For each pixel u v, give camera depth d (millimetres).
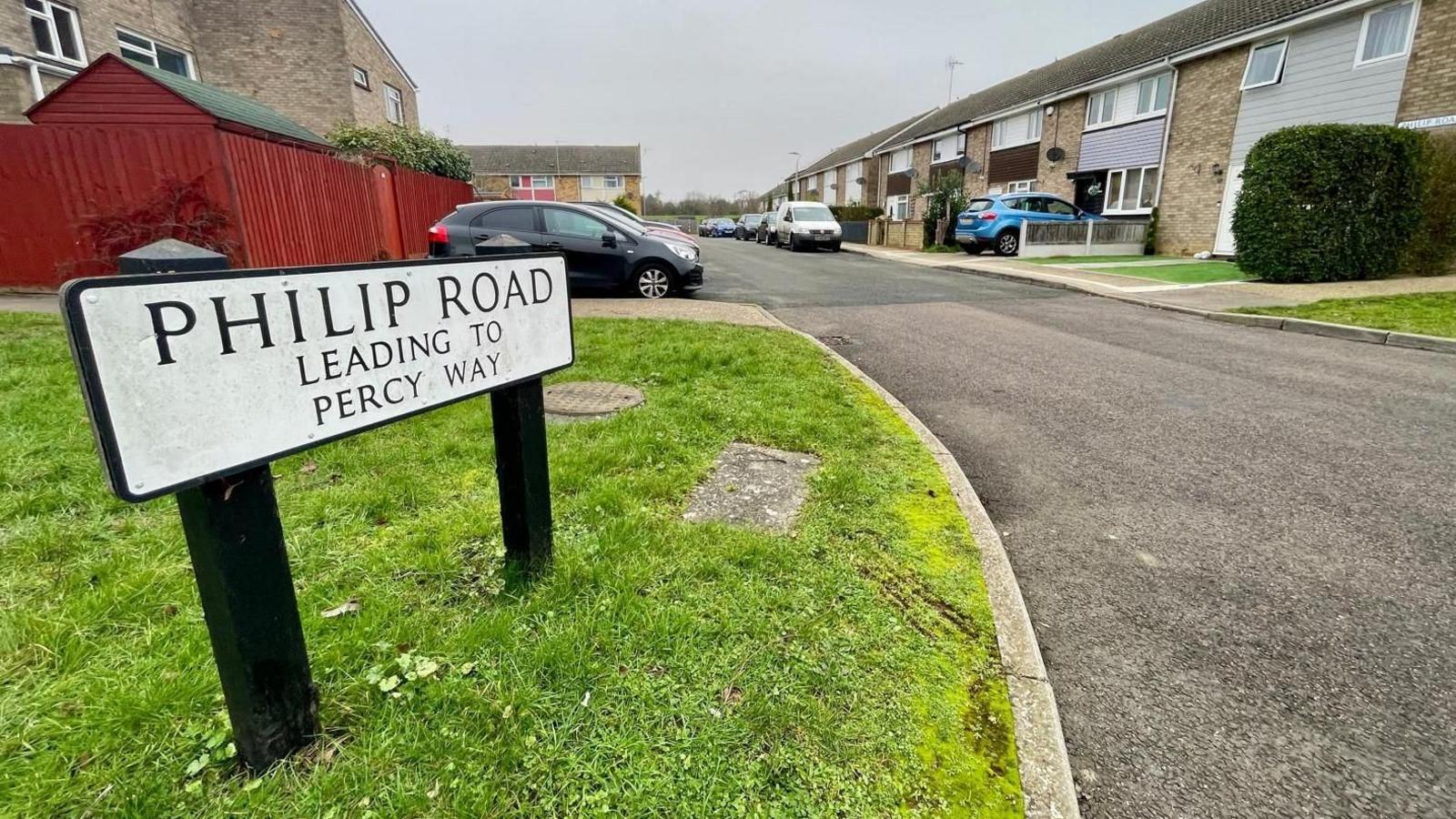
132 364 1119
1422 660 2121
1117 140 18484
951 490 3188
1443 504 3207
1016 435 4199
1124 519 3090
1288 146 10266
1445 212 10547
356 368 1535
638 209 51844
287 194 9125
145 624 1958
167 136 7887
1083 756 1744
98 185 7934
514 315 1992
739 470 3314
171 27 14016
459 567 2316
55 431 3410
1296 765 1723
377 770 1511
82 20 11688
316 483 2977
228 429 1290
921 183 25828
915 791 1547
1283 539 2896
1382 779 1686
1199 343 7020
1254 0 16578
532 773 1526
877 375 5672
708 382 4863
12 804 1383
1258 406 4781
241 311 1284
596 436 3650
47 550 2342
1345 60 12656
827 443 3730
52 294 8125
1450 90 11125
